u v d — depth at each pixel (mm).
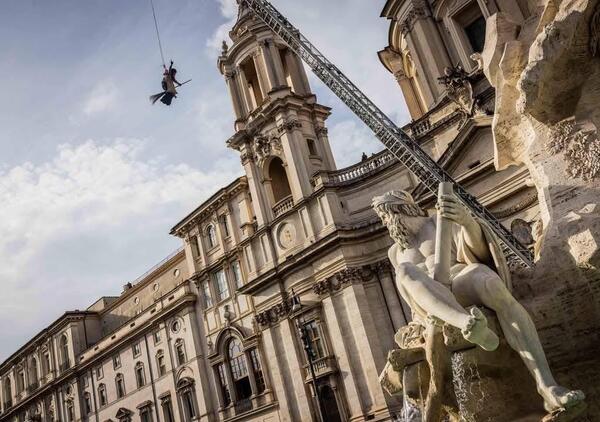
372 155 35219
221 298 42531
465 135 28359
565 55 5062
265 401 37281
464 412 4270
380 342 32031
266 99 39250
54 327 61031
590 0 4879
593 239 4363
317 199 35188
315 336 34281
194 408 43344
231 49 42812
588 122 5102
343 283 33094
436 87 34000
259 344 38375
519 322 3955
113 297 62219
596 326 4418
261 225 38469
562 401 3564
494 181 27562
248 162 40031
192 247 45781
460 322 3795
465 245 4617
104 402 53938
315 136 39375
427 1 35344
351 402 31656
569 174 5074
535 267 4844
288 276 36531
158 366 47469
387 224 5426
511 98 5777
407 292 4484
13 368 69125
